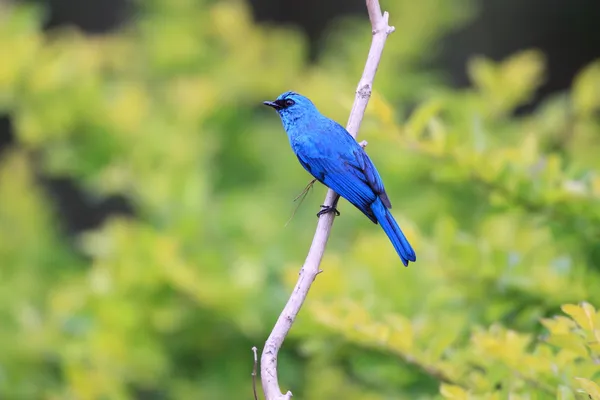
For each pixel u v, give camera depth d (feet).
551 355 23.65
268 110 52.65
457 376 25.89
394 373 30.94
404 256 27.50
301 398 37.86
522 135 42.14
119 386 36.32
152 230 37.76
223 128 48.67
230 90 49.34
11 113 52.11
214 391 37.11
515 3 89.76
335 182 28.99
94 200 66.80
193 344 37.91
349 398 37.22
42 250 48.67
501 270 28.25
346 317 26.40
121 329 36.29
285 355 37.55
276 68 50.44
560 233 29.30
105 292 36.78
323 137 29.71
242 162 48.91
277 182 47.96
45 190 65.26
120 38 54.80
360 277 33.40
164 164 43.34
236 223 42.65
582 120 43.11
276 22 92.27
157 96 51.44
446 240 28.76
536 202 28.40
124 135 44.86
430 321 29.01
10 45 45.34
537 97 90.27
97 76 47.42
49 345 37.93
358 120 24.84
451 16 55.98
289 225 43.32
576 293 27.66
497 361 24.85
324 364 32.83
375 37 25.32
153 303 36.32
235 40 52.08
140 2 56.59
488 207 36.68
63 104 44.55
